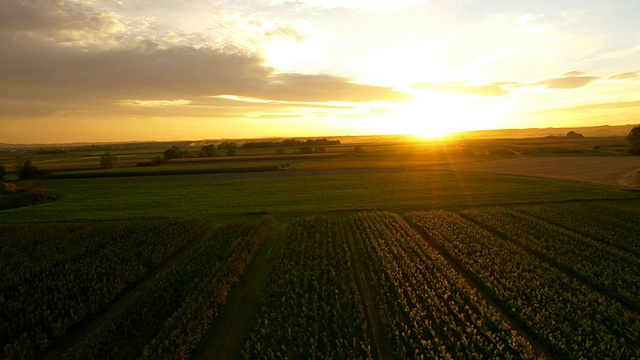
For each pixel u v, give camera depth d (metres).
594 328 17.39
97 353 16.16
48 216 44.34
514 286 21.73
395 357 15.52
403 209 45.81
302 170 91.38
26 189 59.09
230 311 19.92
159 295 21.53
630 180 65.81
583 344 15.97
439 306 19.50
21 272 25.22
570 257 26.59
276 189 63.69
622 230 33.12
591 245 29.20
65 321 18.23
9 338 17.28
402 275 23.92
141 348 16.50
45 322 18.14
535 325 17.50
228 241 32.28
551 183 63.09
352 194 57.16
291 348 16.36
